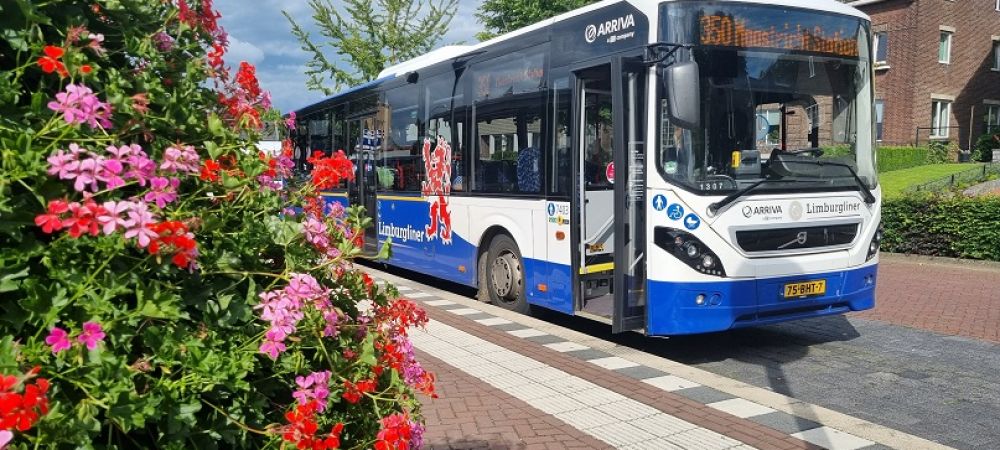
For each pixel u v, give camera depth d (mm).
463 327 8500
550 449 4770
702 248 6660
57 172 1890
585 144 8352
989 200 13844
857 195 7422
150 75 2357
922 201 14938
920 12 30453
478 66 9875
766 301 6863
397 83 12289
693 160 6723
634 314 6926
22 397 1692
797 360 7367
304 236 2545
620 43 7227
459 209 10328
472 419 5332
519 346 7605
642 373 6605
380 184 12961
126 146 2051
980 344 7918
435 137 11023
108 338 2014
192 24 2506
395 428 2473
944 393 6219
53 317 1896
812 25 7340
